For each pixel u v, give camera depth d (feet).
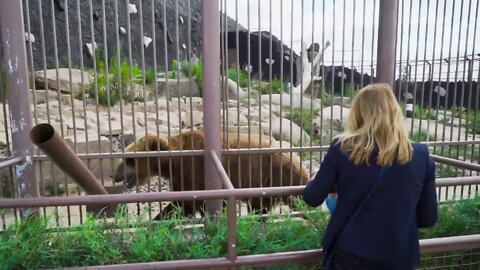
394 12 15.21
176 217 12.06
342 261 6.91
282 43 14.82
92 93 38.17
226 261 8.11
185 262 8.04
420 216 7.14
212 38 13.79
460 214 11.50
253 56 57.62
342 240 6.88
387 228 6.63
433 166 6.97
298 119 36.88
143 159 17.19
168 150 15.48
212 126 14.38
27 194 13.79
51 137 8.18
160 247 9.20
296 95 42.37
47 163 23.44
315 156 29.27
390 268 6.65
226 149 15.17
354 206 6.84
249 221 10.05
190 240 9.57
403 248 6.64
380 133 6.70
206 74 14.01
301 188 7.93
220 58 14.99
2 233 9.37
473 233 11.01
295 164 17.35
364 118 6.88
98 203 7.38
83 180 9.83
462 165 11.17
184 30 76.59
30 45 13.42
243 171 16.89
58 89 13.80
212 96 14.16
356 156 6.70
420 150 6.95
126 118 33.94
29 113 13.50
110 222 9.63
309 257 8.34
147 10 70.38
